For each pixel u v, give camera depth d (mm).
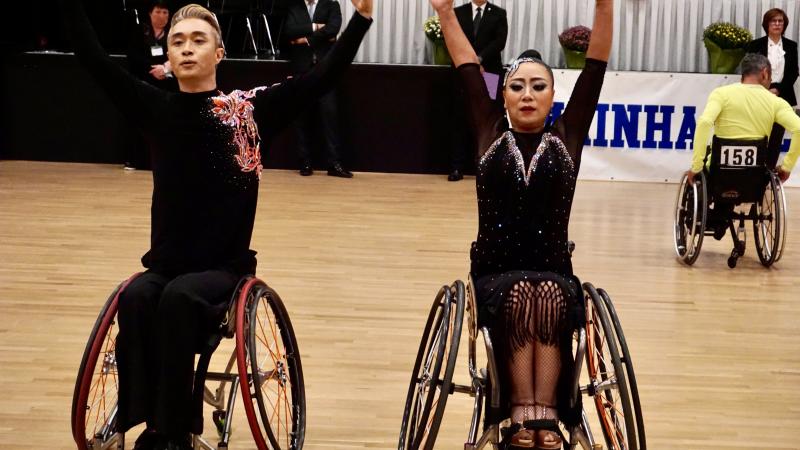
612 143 9805
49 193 8469
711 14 10094
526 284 3102
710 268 6605
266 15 10383
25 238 6828
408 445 3338
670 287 6070
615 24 10133
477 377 3150
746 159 6465
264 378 3305
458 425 3951
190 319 3086
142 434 3162
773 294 5977
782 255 7000
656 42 10156
